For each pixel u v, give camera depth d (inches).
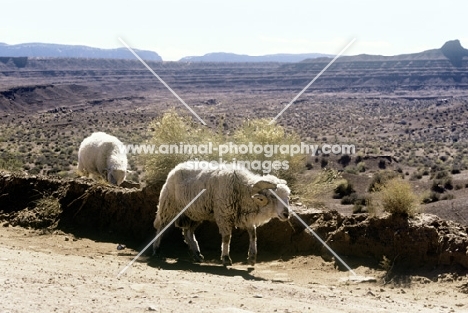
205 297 376.8
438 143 3954.2
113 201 681.6
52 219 685.3
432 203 1504.7
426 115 5949.8
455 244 498.0
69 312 298.2
